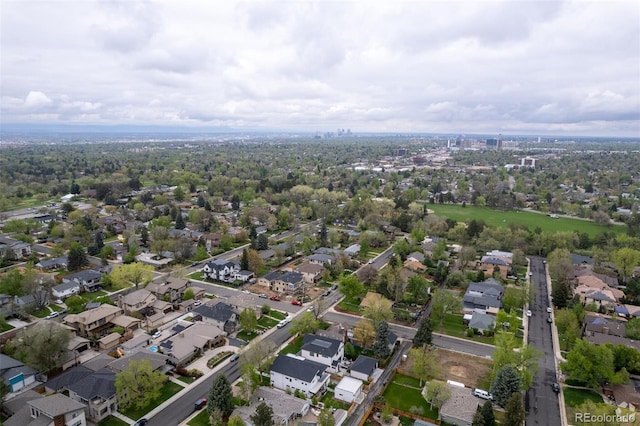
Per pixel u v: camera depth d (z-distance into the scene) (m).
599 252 145.75
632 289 120.31
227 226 181.38
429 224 185.25
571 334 91.81
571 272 130.38
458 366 85.25
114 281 115.88
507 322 100.69
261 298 116.69
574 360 78.06
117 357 83.94
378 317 95.94
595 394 76.75
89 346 88.75
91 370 75.81
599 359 76.75
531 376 75.31
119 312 99.69
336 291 123.00
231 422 61.75
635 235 171.88
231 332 97.12
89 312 94.81
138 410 69.75
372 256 156.38
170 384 77.19
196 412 69.62
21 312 100.38
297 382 75.25
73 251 131.50
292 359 79.19
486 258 146.38
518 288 120.38
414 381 79.75
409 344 93.50
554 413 71.62
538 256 160.88
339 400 73.38
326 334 92.81
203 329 92.31
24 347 78.56
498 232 169.25
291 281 120.75
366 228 191.00
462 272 132.12
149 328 97.69
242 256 134.88
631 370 82.56
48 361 76.62
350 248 157.75
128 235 159.38
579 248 167.12
